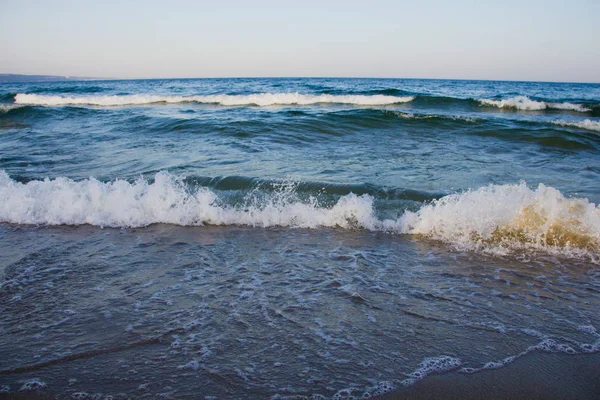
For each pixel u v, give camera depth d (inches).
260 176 233.0
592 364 89.4
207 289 122.2
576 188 223.1
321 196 201.3
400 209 188.4
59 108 554.9
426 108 634.8
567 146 345.7
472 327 103.6
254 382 82.3
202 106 642.8
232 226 179.2
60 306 111.9
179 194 196.2
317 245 158.9
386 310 111.3
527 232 164.4
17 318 105.7
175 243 159.6
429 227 172.7
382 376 84.6
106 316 106.7
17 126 460.4
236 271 135.0
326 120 429.1
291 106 641.6
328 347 94.2
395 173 247.4
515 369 87.5
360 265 140.6
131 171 247.0
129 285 124.4
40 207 188.2
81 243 158.6
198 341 96.0
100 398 77.8
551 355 92.5
